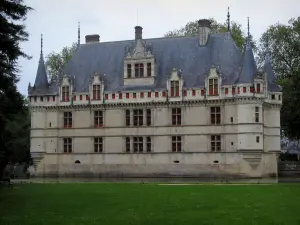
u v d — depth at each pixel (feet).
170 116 246.27
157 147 247.29
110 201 123.54
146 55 252.83
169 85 245.86
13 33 133.28
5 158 170.40
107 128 256.32
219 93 236.84
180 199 126.00
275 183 189.98
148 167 248.11
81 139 260.83
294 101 260.01
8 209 112.37
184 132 242.78
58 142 264.93
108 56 272.72
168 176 244.01
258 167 232.12
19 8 130.82
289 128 280.51
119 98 254.06
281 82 284.41
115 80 261.24
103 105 256.93
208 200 123.44
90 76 266.98
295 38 301.43
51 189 157.28
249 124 230.27
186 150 242.17
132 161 250.98
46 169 265.95
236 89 232.73
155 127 247.91
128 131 252.62
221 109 237.66
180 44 260.83
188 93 242.17
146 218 98.58
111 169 254.47
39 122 268.00
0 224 94.12
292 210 106.42
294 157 384.27
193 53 255.29
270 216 99.45
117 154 253.85
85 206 115.44
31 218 100.17
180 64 254.06
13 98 147.33
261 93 231.30
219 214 102.06
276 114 248.11
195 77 246.47
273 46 308.60
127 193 141.90
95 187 164.25
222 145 236.02
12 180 245.86
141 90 250.37
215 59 249.34
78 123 262.26
